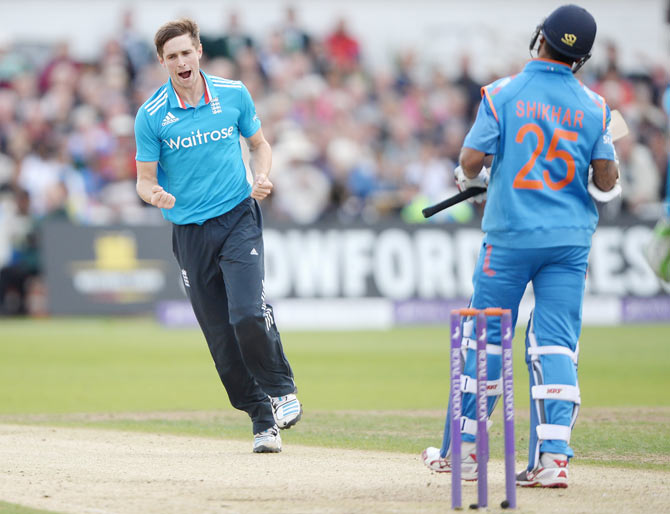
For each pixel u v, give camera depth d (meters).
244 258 20.70
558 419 17.08
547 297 17.38
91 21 75.94
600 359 44.88
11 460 20.23
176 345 50.53
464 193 18.09
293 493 16.75
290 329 59.91
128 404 31.91
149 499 16.14
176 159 20.67
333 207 65.69
